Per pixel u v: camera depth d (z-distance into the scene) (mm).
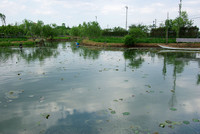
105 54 19219
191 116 4406
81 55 18031
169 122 4074
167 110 4754
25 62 13055
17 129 3857
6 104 5184
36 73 9250
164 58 15992
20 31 50562
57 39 61750
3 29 47000
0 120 4258
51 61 13562
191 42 30672
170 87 6844
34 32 48969
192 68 10938
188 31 35531
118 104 5156
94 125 3996
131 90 6449
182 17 34688
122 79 8031
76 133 3686
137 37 31984
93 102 5312
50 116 4438
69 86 6934
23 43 35250
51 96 5816
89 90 6438
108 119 4266
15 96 5824
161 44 30453
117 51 23406
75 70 10055
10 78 8195
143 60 14523
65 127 3922
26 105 5109
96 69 10375
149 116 4406
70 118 4328
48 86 6938
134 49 27297
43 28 52531
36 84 7211
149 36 41094
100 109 4824
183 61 14062
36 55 17859
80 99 5555
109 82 7527
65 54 18984
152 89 6578
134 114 4523
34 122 4156
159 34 39500
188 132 3670
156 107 4949
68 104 5168
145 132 3691
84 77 8391
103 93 6117
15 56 16922
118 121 4164
